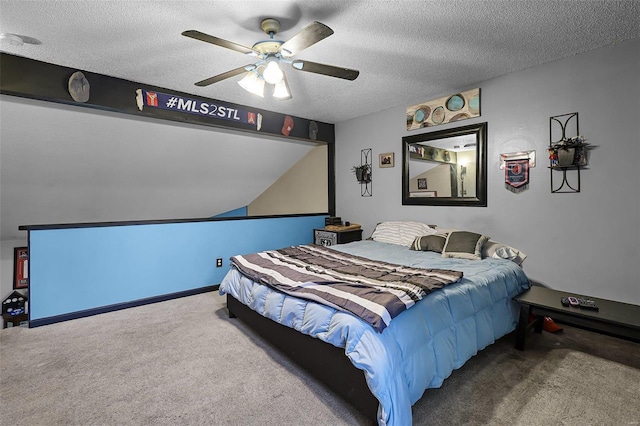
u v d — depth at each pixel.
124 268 3.28
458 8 2.03
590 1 1.96
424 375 1.65
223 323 2.90
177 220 3.62
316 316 1.84
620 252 2.54
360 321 1.60
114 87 3.08
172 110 3.45
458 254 2.99
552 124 2.87
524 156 3.04
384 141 4.34
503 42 2.49
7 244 4.31
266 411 1.71
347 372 1.70
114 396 1.83
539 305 2.26
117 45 2.44
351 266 2.59
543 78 2.90
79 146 3.45
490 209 3.31
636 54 2.44
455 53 2.67
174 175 4.51
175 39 2.35
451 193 3.63
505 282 2.48
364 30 2.28
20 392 1.88
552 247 2.91
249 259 2.97
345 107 4.19
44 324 2.86
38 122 3.05
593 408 1.69
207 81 2.36
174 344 2.48
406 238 3.74
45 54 2.58
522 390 1.86
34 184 3.67
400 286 1.89
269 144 4.79
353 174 4.82
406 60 2.79
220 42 1.86
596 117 2.63
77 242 3.02
